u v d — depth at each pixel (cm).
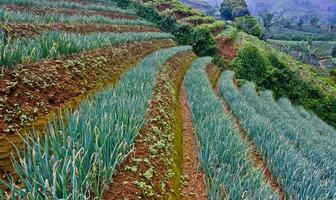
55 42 842
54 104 629
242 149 716
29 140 476
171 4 4478
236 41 3853
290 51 8144
